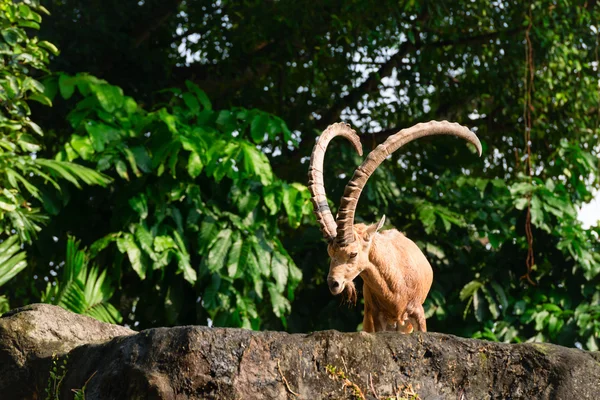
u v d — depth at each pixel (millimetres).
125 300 13250
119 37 15312
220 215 12195
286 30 15992
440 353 6027
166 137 11844
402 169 17078
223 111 12719
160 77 16141
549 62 16125
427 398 5910
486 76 16844
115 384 5605
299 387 5625
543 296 14547
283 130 12695
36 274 13375
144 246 11477
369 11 15578
